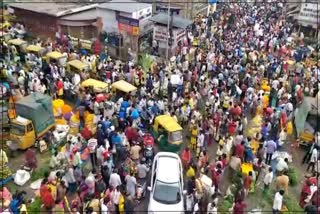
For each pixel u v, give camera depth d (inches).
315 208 737.0
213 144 968.9
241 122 954.1
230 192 781.3
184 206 743.7
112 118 938.7
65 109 997.8
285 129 989.2
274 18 1961.1
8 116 886.4
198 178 755.4
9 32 1478.8
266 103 1076.5
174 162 800.3
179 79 1128.8
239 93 1104.2
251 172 796.6
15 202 686.5
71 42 1412.4
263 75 1250.0
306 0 1820.9
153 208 711.7
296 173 899.4
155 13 1541.6
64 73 1158.3
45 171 816.9
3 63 1213.7
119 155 836.6
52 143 895.7
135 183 751.1
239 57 1369.3
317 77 1240.8
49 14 1476.4
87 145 832.9
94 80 1100.5
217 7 2009.1
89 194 718.5
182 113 999.6
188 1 1701.5
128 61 1326.3
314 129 978.7
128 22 1386.6
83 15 1514.5
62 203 697.0
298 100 1123.9
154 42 1454.2
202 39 1545.3
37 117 887.1
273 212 752.3
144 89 1080.2
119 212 719.7
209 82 1135.0
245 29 1724.9
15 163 858.8
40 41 1453.0
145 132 949.8
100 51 1425.9
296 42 1717.5
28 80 1083.9
